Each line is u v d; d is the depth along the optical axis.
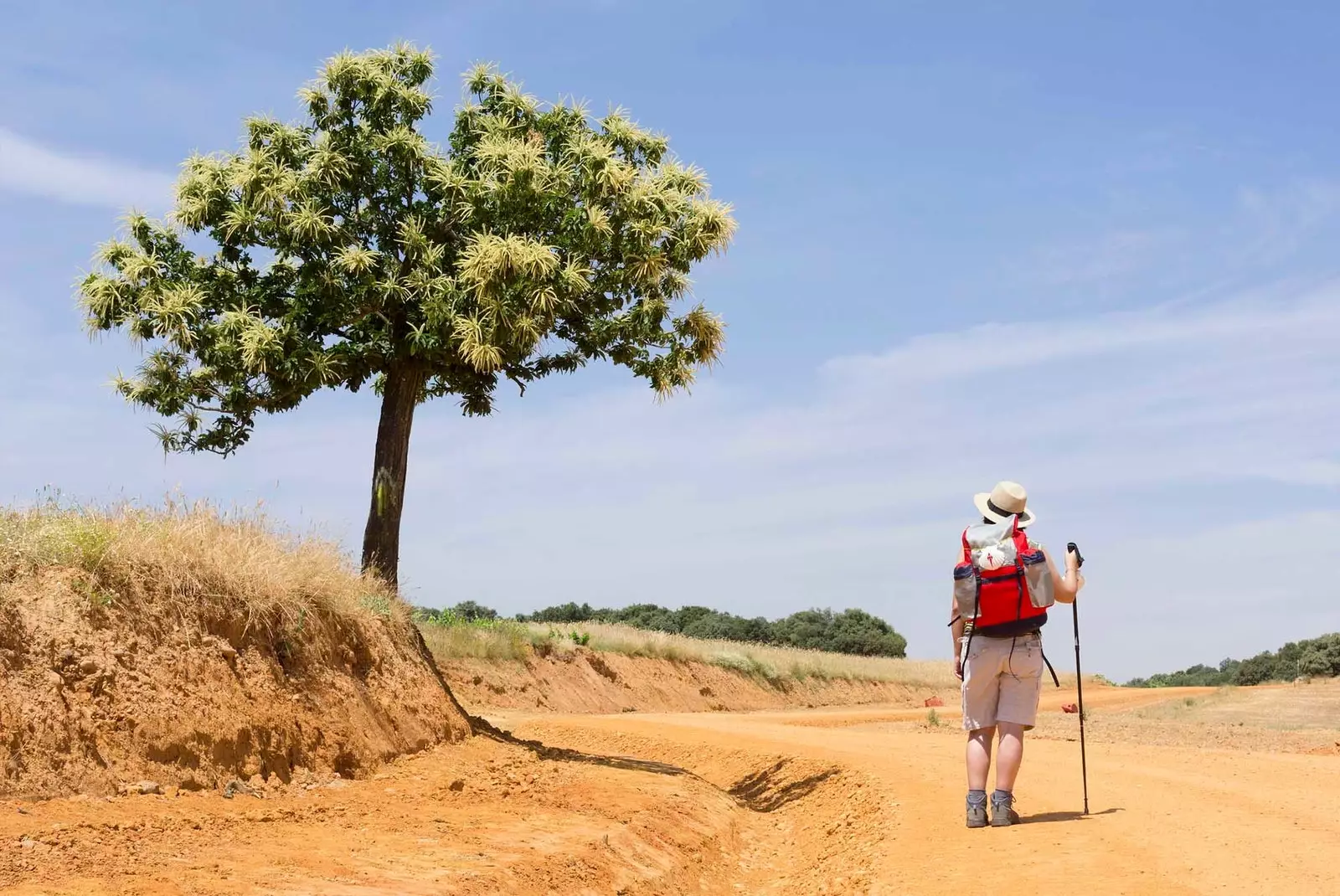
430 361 15.02
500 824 9.21
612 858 8.85
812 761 15.78
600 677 35.81
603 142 16.06
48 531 8.85
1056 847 7.20
